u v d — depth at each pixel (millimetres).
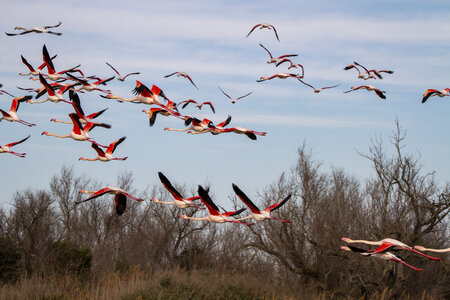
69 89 25812
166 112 22922
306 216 36750
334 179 40062
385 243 15859
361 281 31859
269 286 33031
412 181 32469
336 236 34094
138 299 28641
